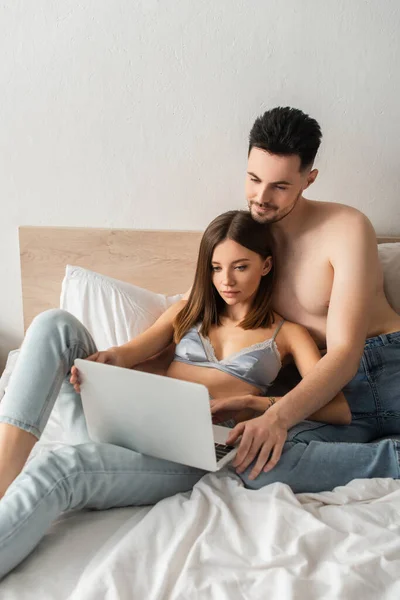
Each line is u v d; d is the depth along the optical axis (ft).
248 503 3.73
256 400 4.48
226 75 5.82
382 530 3.47
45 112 6.02
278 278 5.10
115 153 6.09
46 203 6.29
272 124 4.49
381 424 4.87
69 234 6.24
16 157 6.17
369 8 5.60
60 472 3.64
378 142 5.95
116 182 6.17
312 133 4.55
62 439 4.53
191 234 6.15
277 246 5.08
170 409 3.66
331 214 4.93
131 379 3.67
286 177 4.53
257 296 5.04
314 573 3.23
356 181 6.07
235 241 4.73
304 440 4.40
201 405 3.52
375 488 3.91
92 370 3.81
